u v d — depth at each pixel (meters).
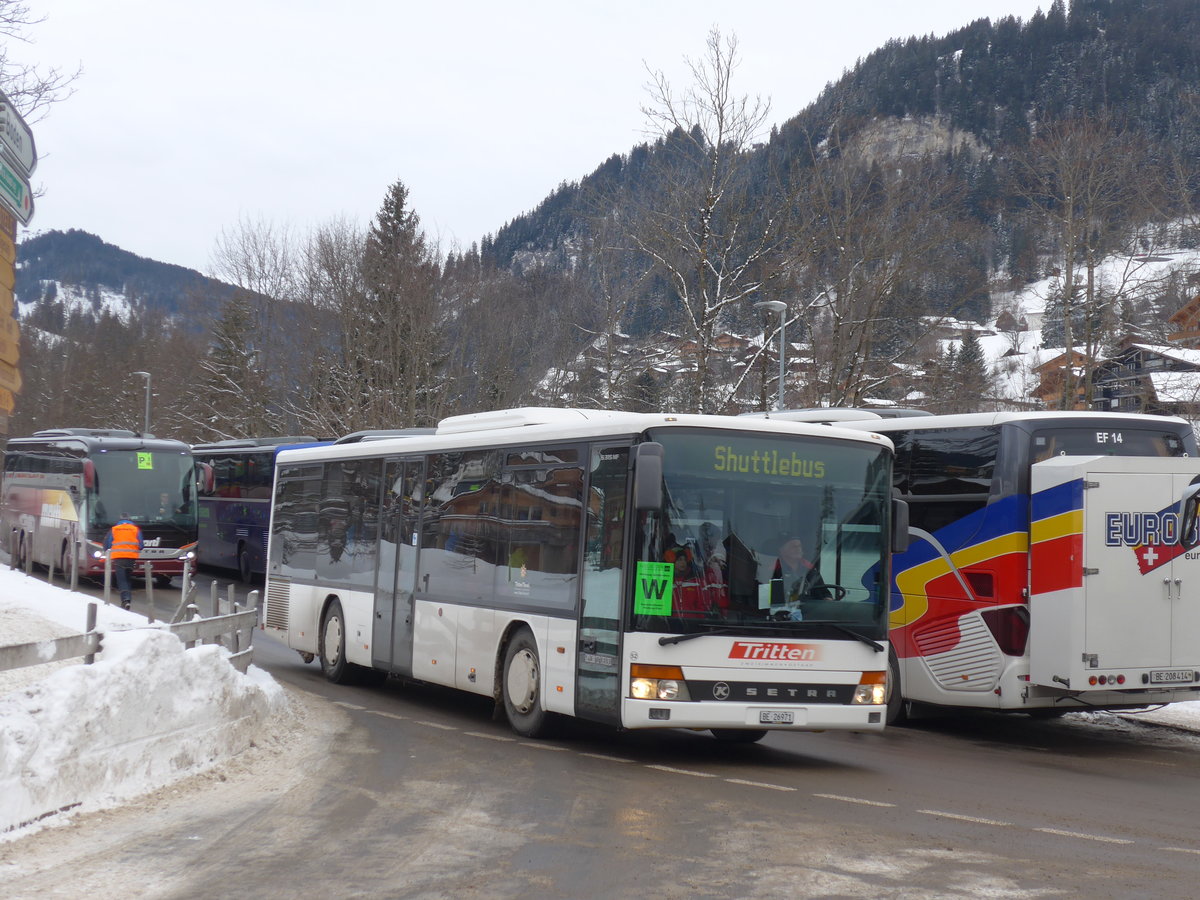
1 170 7.74
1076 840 8.60
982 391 39.00
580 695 12.01
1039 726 16.16
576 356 47.06
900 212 38.16
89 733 8.91
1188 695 14.11
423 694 17.14
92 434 33.88
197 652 10.71
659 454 10.98
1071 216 41.38
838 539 12.03
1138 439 14.96
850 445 12.26
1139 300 39.06
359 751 11.73
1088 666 13.66
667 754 12.34
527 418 14.45
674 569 11.40
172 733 9.98
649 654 11.23
